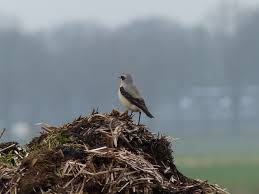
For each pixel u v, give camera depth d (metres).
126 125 11.26
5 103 128.50
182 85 142.88
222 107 126.25
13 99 129.62
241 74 146.25
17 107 129.12
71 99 132.62
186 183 11.02
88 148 10.80
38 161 10.55
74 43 162.62
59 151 10.62
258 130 99.62
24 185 10.40
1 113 126.38
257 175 40.66
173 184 10.75
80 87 136.50
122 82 14.57
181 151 60.44
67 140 11.06
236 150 63.69
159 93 137.75
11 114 126.38
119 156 10.59
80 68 144.12
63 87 134.50
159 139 11.27
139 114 14.42
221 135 91.75
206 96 132.50
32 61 145.62
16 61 145.25
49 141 11.18
